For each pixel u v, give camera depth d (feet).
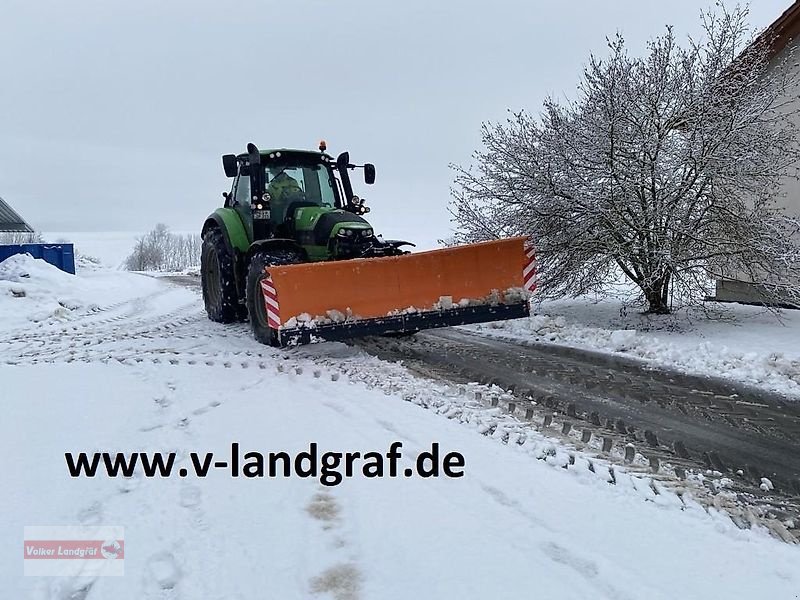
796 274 22.68
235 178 24.75
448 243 28.63
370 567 7.16
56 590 6.96
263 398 13.82
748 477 9.97
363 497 8.93
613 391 15.02
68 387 15.05
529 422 12.45
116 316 30.81
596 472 9.91
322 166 23.84
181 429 11.98
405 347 20.59
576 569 7.05
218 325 25.00
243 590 6.79
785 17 27.09
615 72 23.21
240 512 8.62
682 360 18.29
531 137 25.80
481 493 9.02
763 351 18.84
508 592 6.60
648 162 22.62
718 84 22.79
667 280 25.16
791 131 23.72
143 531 8.16
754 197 24.23
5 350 20.76
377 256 18.81
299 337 16.79
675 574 6.95
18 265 39.96
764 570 7.08
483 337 22.89
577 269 25.39
